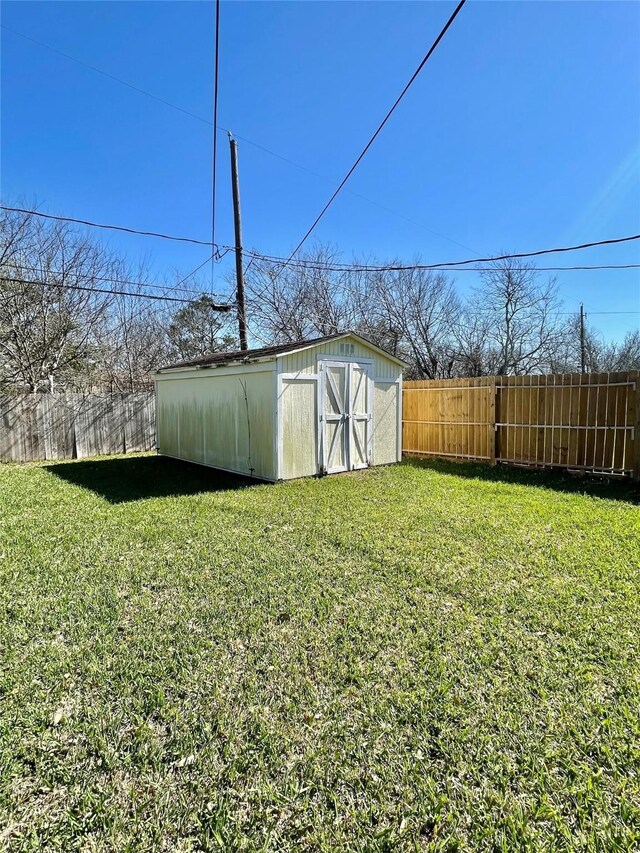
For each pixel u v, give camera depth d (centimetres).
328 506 541
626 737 180
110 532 441
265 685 214
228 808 152
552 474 766
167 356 1748
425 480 712
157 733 185
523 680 216
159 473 805
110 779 164
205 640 252
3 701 202
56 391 1276
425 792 158
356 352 812
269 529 449
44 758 172
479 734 183
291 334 1684
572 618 272
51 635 258
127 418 1115
